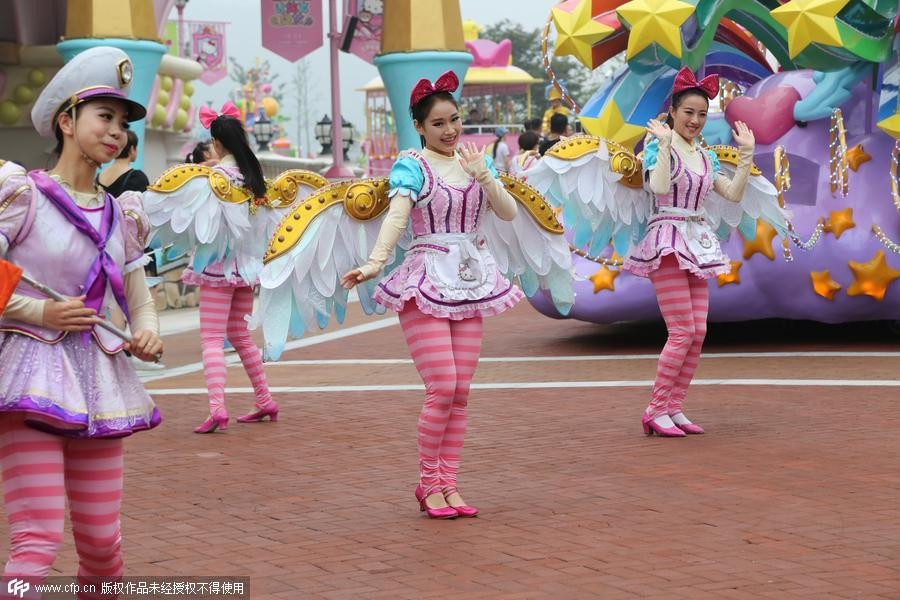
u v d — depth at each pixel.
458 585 5.04
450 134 6.16
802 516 6.04
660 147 7.99
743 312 12.40
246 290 9.03
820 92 11.91
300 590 5.01
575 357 12.27
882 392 9.66
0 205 4.04
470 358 6.27
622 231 8.68
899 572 5.09
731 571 5.14
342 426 8.89
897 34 11.31
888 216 12.00
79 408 4.02
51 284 4.13
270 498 6.72
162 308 18.59
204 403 10.09
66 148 4.22
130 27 16.66
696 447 7.82
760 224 12.12
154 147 22.81
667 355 8.17
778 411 9.02
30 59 20.41
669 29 10.19
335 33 24.42
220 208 8.65
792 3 11.05
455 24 19.31
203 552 5.62
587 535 5.79
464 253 6.20
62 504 4.06
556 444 8.03
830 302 12.20
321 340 14.30
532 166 8.21
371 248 6.64
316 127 30.92
